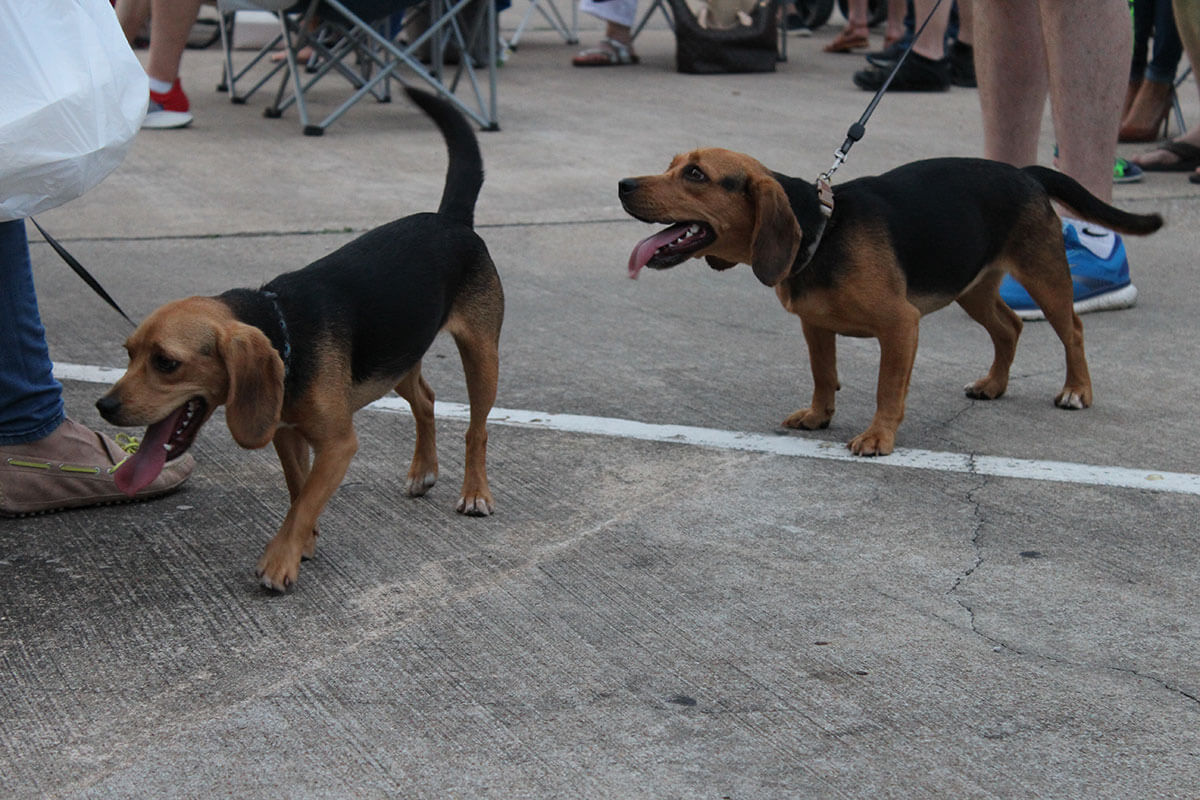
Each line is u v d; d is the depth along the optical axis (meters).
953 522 3.41
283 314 2.96
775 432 4.11
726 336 5.11
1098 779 2.28
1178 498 3.54
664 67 11.71
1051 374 4.66
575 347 4.94
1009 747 2.38
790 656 2.71
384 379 3.25
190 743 2.40
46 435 3.43
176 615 2.91
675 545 3.28
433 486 3.69
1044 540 3.29
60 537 3.34
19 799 2.24
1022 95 5.38
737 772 2.30
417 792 2.25
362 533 3.38
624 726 2.45
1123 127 8.76
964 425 4.16
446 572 3.14
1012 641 2.78
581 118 9.20
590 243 6.38
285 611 2.93
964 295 4.32
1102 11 5.07
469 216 3.64
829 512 3.48
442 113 3.68
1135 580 3.07
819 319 3.92
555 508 3.53
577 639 2.79
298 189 7.17
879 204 3.88
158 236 6.25
